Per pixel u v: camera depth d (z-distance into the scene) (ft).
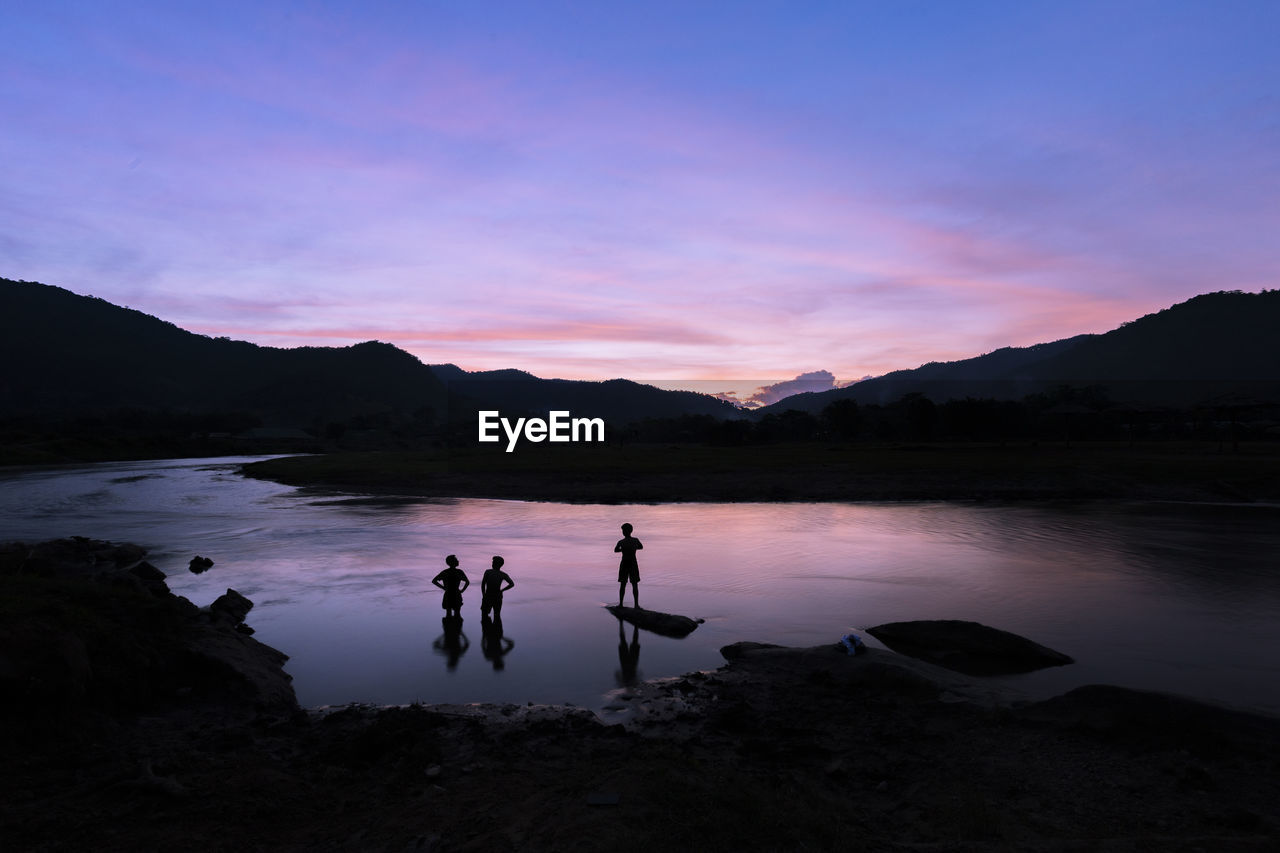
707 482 122.62
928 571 51.49
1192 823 15.62
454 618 39.22
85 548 55.42
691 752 20.98
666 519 84.94
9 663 21.40
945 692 25.79
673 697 26.94
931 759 20.15
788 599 43.50
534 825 14.99
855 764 19.99
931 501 105.09
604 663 31.91
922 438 295.69
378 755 20.71
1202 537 67.26
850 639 31.07
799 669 29.84
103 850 14.82
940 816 16.16
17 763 19.34
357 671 30.91
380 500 110.93
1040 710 23.26
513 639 35.63
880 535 70.13
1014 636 32.42
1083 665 30.89
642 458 183.32
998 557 57.00
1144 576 49.34
